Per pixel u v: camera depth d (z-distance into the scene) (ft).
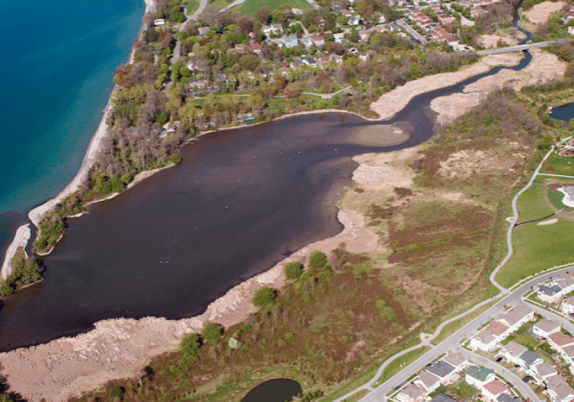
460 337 640.17
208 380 616.39
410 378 591.78
